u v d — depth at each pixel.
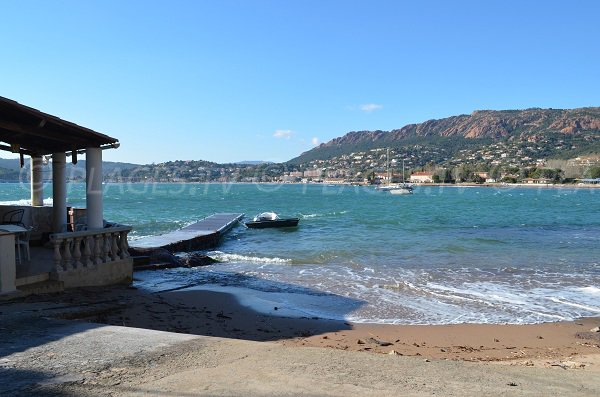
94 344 5.20
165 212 54.75
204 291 12.29
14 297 8.05
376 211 58.28
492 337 9.02
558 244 24.12
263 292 12.63
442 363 5.13
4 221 11.55
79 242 9.93
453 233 30.28
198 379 4.13
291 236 29.05
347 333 9.04
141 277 14.01
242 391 3.87
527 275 15.50
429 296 12.46
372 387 4.08
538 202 83.94
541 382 4.56
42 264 10.18
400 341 8.60
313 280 14.53
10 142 12.24
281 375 4.33
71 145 12.35
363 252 21.03
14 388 3.81
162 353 4.92
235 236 29.22
